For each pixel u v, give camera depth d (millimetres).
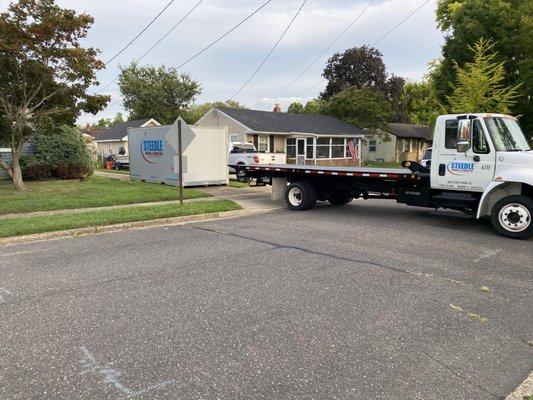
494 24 23047
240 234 8875
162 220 10484
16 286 5527
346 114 39781
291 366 3496
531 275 5980
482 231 9062
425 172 10180
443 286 5484
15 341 3953
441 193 9719
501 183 8445
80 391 3143
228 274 5992
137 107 53719
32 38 14203
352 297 5070
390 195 10992
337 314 4566
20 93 15672
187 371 3422
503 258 6871
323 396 3082
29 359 3619
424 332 4145
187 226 10016
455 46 24000
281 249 7465
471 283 5613
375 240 8180
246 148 23062
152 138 19375
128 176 24500
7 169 15914
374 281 5664
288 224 10062
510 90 20625
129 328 4223
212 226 9938
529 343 3945
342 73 56688
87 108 16812
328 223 10148
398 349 3799
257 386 3207
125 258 6953
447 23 28641
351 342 3924
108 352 3736
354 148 36844
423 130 50844
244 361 3574
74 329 4203
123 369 3451
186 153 17953
